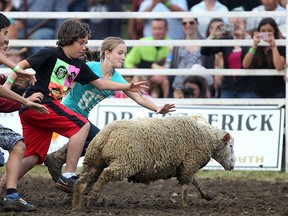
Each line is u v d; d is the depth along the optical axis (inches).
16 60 1095.6
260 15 992.9
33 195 725.9
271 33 995.3
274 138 969.5
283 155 1028.5
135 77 1056.8
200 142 621.3
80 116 624.1
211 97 1065.5
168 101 1009.5
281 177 911.7
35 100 576.7
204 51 1055.0
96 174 604.4
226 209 631.8
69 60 617.3
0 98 598.5
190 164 615.8
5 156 960.3
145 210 608.7
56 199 692.7
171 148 601.6
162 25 1064.8
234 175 922.1
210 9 1072.8
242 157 968.9
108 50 661.9
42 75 614.2
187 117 626.5
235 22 1040.8
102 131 587.5
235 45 1002.1
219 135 645.3
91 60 714.2
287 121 970.7
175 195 747.4
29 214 569.6
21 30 1130.7
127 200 696.4
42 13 1023.6
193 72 1005.2
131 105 987.9
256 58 1010.7
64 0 1146.0
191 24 1053.8
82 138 615.2
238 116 976.9
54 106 615.2
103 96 666.8
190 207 640.4
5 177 621.3
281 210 627.5
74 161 615.5
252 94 1048.2
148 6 1103.0
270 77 1040.8
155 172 600.7
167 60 1079.6
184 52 1060.5
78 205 589.6
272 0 1048.2
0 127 584.1
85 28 617.3
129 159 575.2
